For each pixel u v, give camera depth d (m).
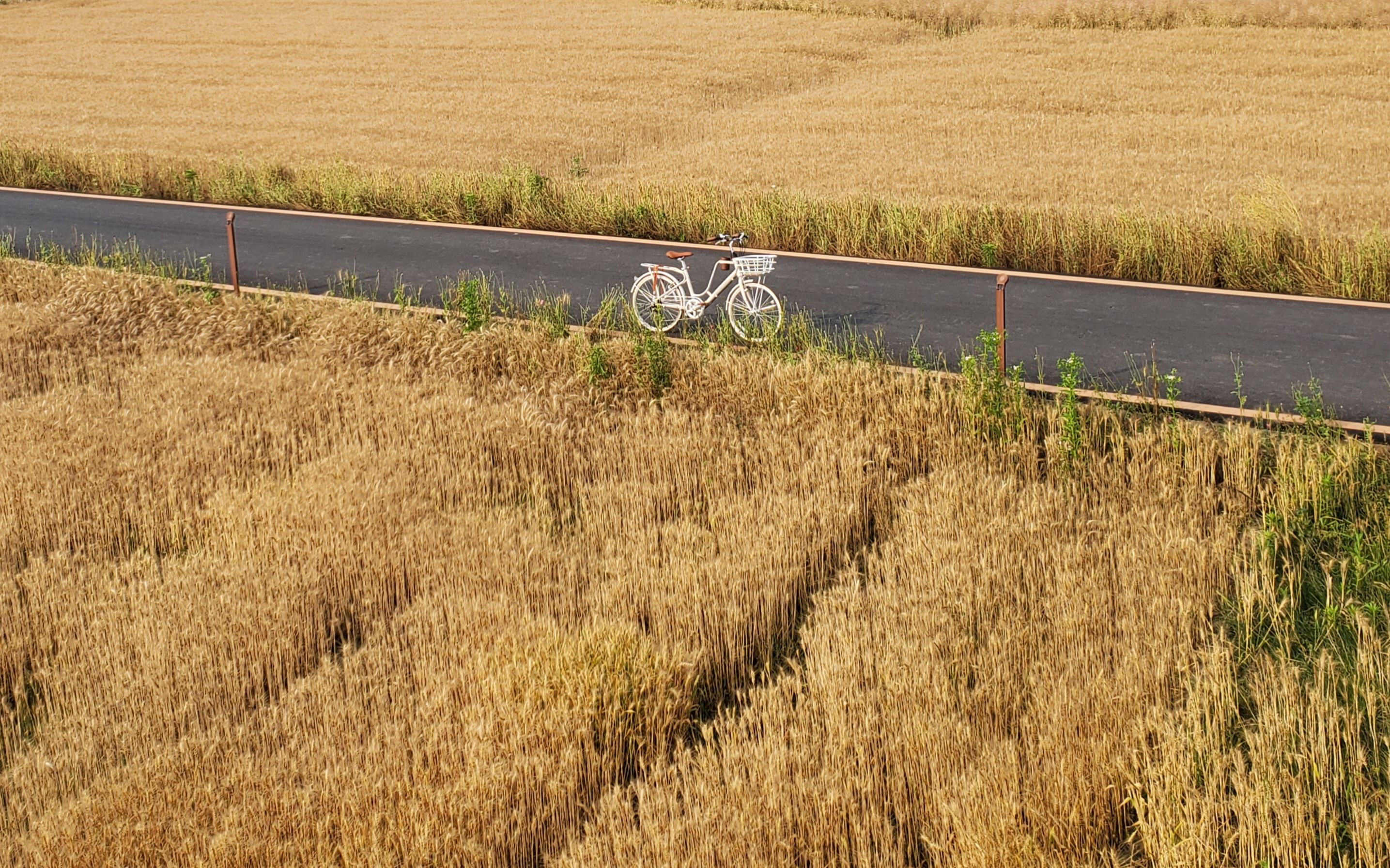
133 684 8.40
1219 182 23.31
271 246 20.78
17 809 7.40
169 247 20.89
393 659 8.73
